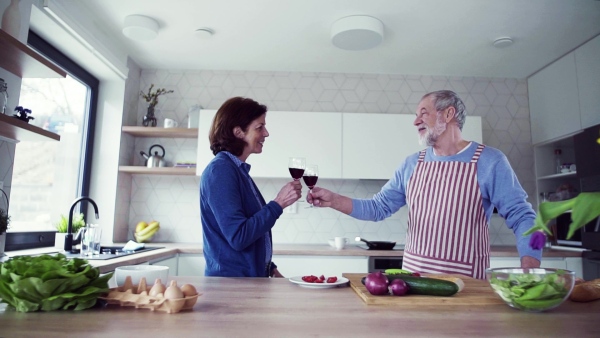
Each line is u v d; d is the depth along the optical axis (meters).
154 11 2.55
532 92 3.49
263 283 1.26
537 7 2.45
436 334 0.72
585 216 0.48
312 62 3.32
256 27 2.74
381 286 1.02
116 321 0.77
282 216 3.35
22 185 2.40
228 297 1.04
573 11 2.49
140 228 3.16
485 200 1.73
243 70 3.51
